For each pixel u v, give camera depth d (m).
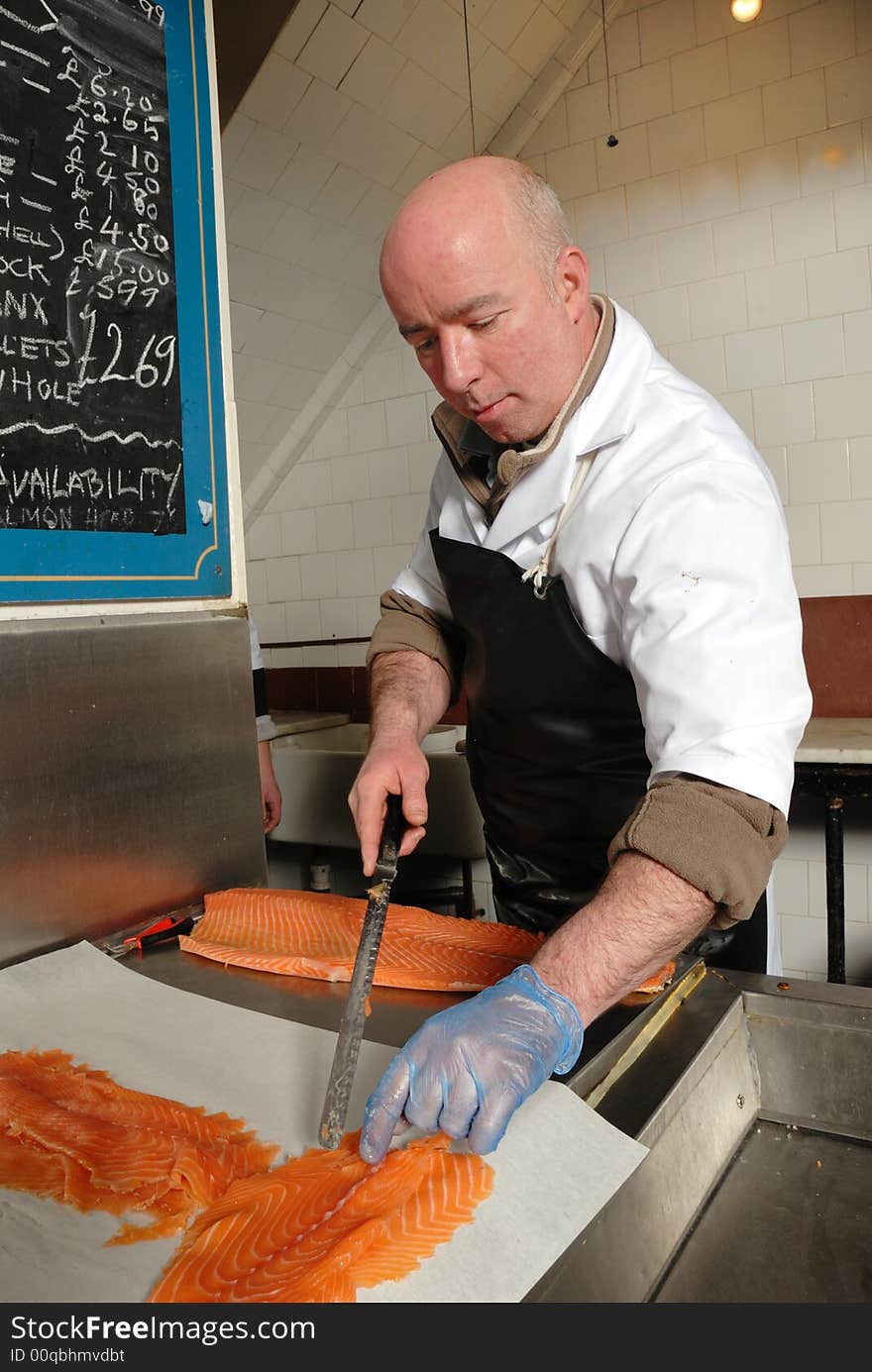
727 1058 1.04
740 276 3.10
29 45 1.24
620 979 0.91
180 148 1.45
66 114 1.29
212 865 1.51
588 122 3.29
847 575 3.04
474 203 1.12
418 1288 0.67
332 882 3.74
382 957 1.22
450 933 1.28
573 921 0.94
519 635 1.45
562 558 1.34
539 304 1.17
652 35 3.13
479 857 2.91
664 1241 0.85
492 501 1.44
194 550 1.50
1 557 1.24
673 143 3.15
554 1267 0.70
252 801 1.57
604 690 1.41
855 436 2.99
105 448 1.36
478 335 1.16
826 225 2.96
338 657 3.91
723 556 1.08
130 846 1.39
